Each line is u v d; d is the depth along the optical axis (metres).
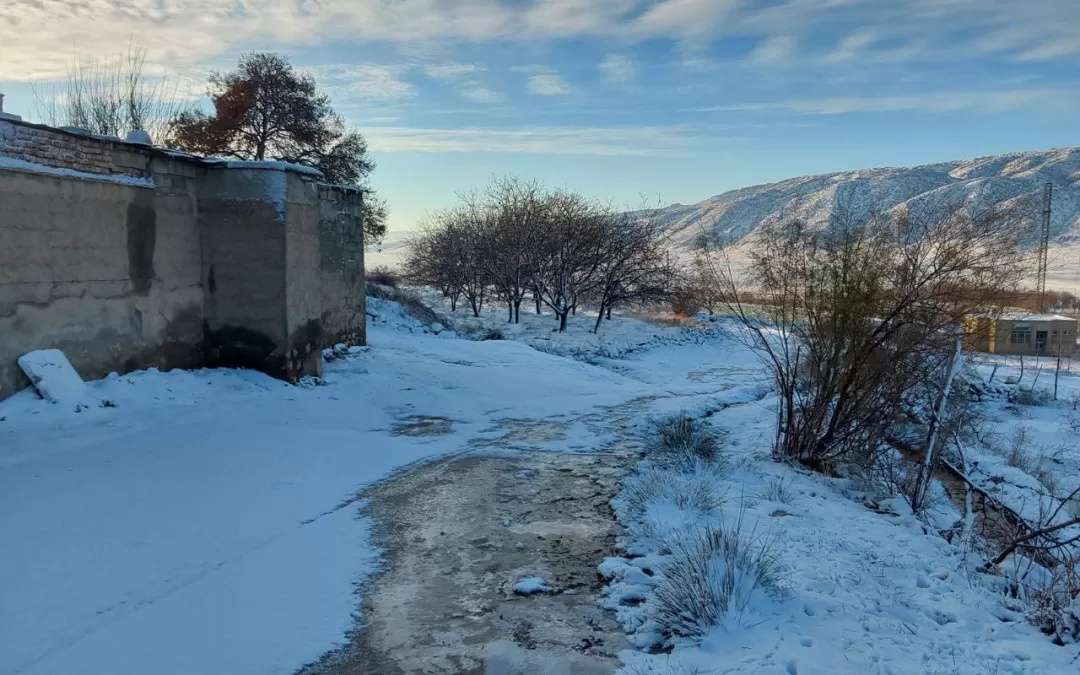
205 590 4.23
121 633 3.68
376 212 26.86
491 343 17.69
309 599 4.25
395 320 20.59
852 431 8.55
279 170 10.07
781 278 8.63
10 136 7.29
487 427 9.42
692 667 3.56
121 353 8.81
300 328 10.62
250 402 9.20
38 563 4.34
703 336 29.00
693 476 7.36
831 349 8.38
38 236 7.62
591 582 4.70
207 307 10.29
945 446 8.66
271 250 10.13
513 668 3.63
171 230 9.62
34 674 3.27
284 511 5.65
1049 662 3.84
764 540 5.49
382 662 3.65
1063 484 11.33
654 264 28.92
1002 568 5.89
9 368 7.35
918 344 8.18
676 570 4.52
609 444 8.68
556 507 6.20
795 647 3.77
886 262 8.13
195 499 5.69
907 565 5.44
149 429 7.51
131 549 4.68
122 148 8.77
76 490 5.60
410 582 4.62
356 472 6.86
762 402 13.80
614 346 25.52
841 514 6.67
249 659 3.56
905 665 3.66
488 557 5.07
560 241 27.69
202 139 22.39
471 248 30.55
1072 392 21.72
